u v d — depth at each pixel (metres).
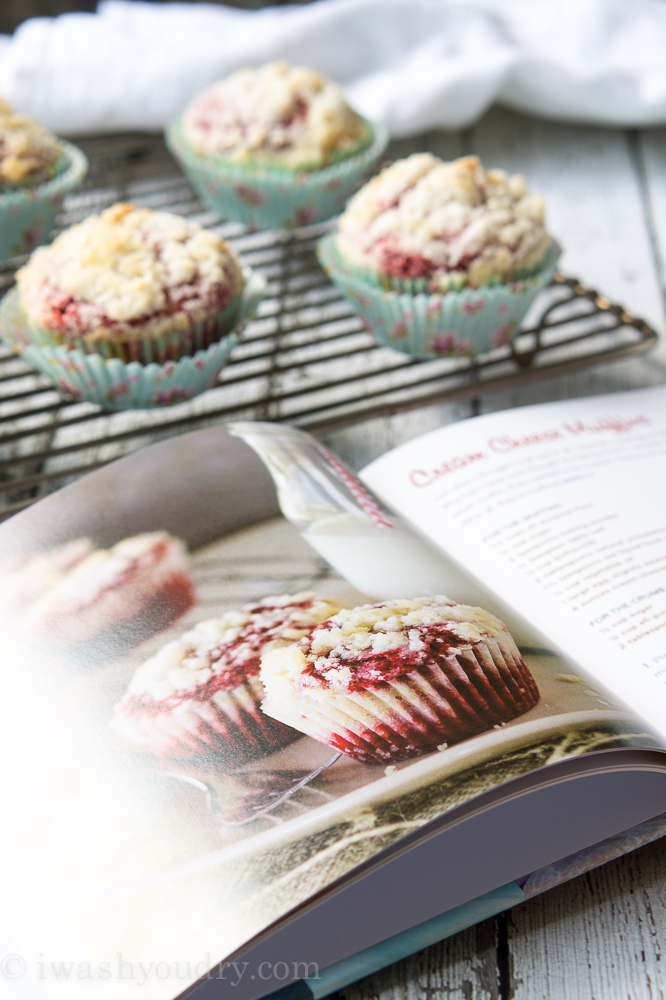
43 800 0.49
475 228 0.61
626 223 0.72
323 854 0.47
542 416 0.59
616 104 0.76
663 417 0.60
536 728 0.49
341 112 0.70
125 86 0.74
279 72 0.71
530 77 0.76
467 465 0.58
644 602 0.53
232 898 0.47
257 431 0.57
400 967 0.49
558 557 0.55
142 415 0.63
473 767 0.49
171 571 0.53
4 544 0.54
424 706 0.50
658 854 0.51
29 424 0.63
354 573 0.53
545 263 0.63
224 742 0.49
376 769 0.49
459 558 0.55
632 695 0.51
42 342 0.60
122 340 0.59
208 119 0.70
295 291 0.66
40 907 0.48
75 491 0.55
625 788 0.50
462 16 0.77
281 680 0.51
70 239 0.60
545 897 0.50
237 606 0.52
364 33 0.77
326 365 0.65
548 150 0.77
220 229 0.72
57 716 0.50
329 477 0.56
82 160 0.69
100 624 0.52
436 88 0.75
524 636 0.52
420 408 0.61
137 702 0.50
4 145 0.67
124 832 0.48
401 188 0.62
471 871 0.49
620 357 0.62
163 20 0.79
